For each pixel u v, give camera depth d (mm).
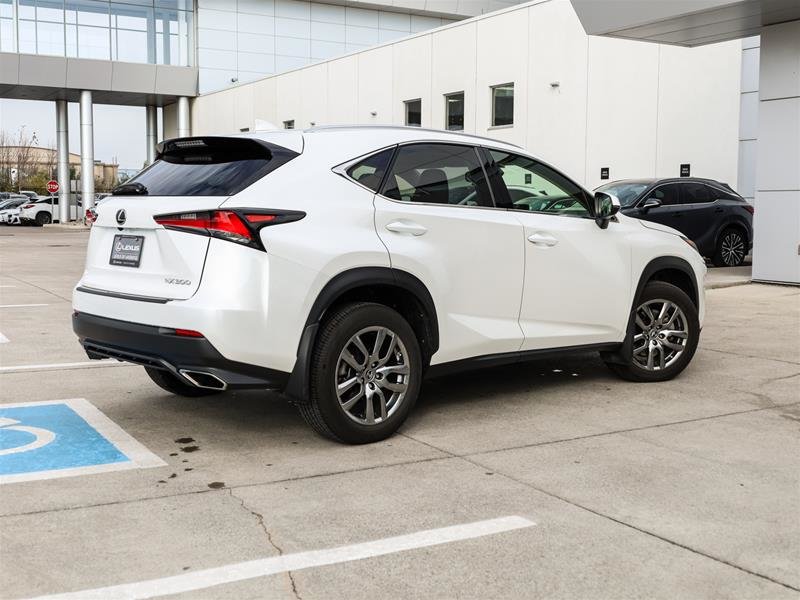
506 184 5523
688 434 5012
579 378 6559
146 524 3584
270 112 32625
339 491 4012
